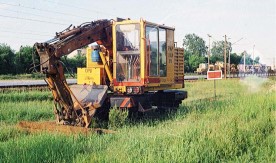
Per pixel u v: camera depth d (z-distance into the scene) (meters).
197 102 17.66
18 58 50.50
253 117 11.05
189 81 37.88
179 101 15.79
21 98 17.84
